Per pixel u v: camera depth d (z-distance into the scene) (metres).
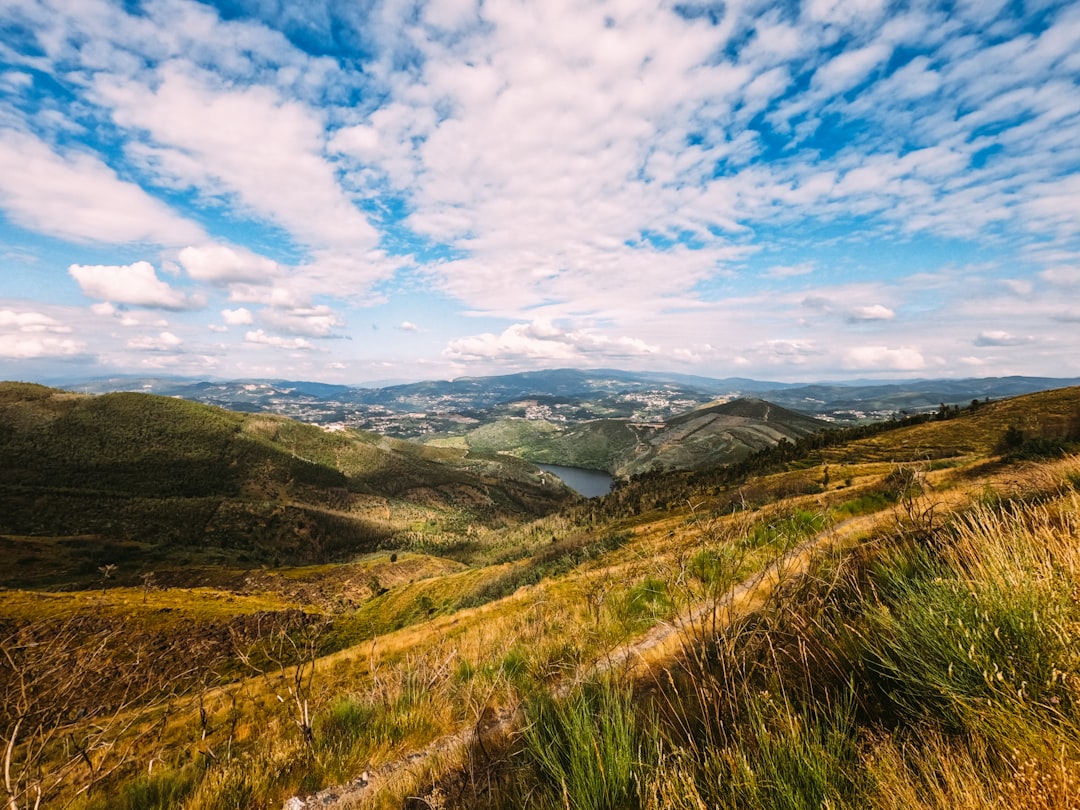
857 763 2.01
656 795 2.18
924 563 3.40
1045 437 24.33
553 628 8.70
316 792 4.91
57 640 3.06
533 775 3.29
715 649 3.40
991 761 1.77
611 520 87.88
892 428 115.81
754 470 89.50
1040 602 2.10
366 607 76.31
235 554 166.50
